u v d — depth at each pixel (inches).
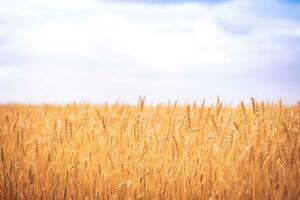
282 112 139.6
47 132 128.9
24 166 120.8
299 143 114.7
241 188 109.7
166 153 117.1
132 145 119.7
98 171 114.3
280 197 108.3
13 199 117.1
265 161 112.5
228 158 113.8
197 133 120.6
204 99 124.1
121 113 130.4
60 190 116.2
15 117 147.7
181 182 112.0
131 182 109.6
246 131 120.1
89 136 124.6
